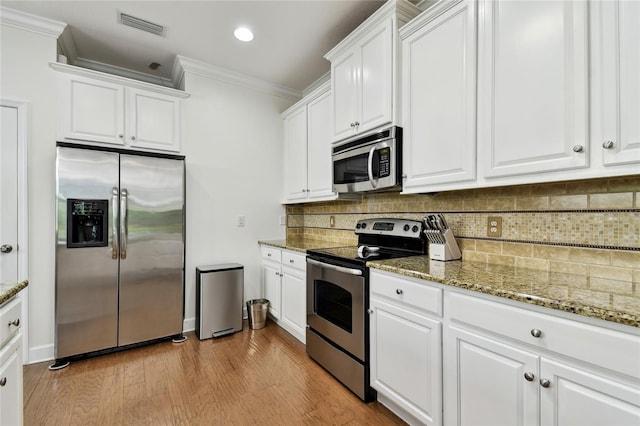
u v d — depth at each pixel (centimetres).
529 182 129
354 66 221
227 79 315
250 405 177
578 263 138
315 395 187
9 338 111
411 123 183
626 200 125
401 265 166
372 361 176
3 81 219
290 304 276
